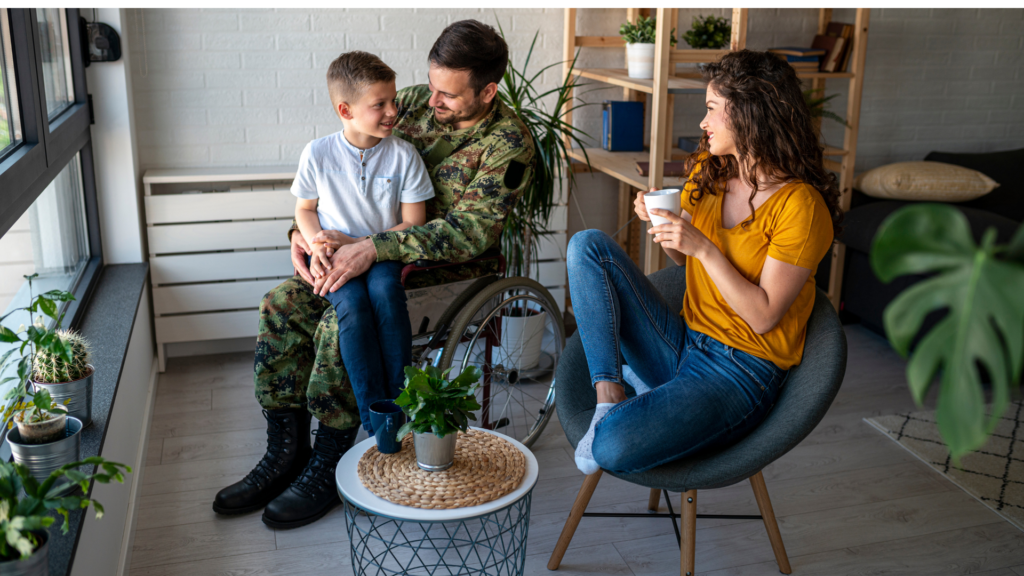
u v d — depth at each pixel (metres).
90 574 1.45
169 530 1.96
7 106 1.76
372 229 2.11
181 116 3.06
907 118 3.88
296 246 2.07
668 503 1.90
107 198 2.82
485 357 2.37
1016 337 0.43
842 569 1.84
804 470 2.28
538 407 2.70
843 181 3.38
